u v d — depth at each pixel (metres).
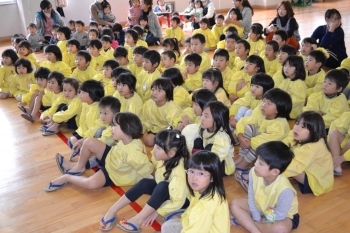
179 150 1.59
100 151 2.03
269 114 2.04
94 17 5.69
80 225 1.68
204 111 1.86
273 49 3.25
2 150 2.41
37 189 1.97
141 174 1.87
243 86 2.90
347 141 2.13
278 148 1.45
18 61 3.26
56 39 5.24
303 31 5.89
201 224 1.36
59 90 2.74
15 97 3.36
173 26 5.36
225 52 3.05
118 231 1.64
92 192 1.93
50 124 2.67
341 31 3.79
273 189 1.50
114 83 2.64
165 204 1.60
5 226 1.69
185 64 2.99
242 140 2.13
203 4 5.97
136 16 5.59
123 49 3.41
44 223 1.70
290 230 1.57
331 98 2.36
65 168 2.12
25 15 5.89
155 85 2.27
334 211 1.72
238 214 1.58
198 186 1.34
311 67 2.86
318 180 1.80
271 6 8.70
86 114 2.40
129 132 1.79
